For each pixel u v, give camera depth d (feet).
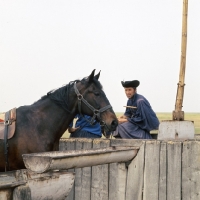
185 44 16.24
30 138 15.03
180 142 13.83
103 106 16.24
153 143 13.99
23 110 15.57
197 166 13.51
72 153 10.80
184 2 16.35
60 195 8.70
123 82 19.69
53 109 15.87
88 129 19.34
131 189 14.05
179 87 16.03
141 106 19.21
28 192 6.75
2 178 9.16
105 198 15.12
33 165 9.10
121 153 12.94
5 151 14.84
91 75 16.25
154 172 13.98
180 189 13.80
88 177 15.78
